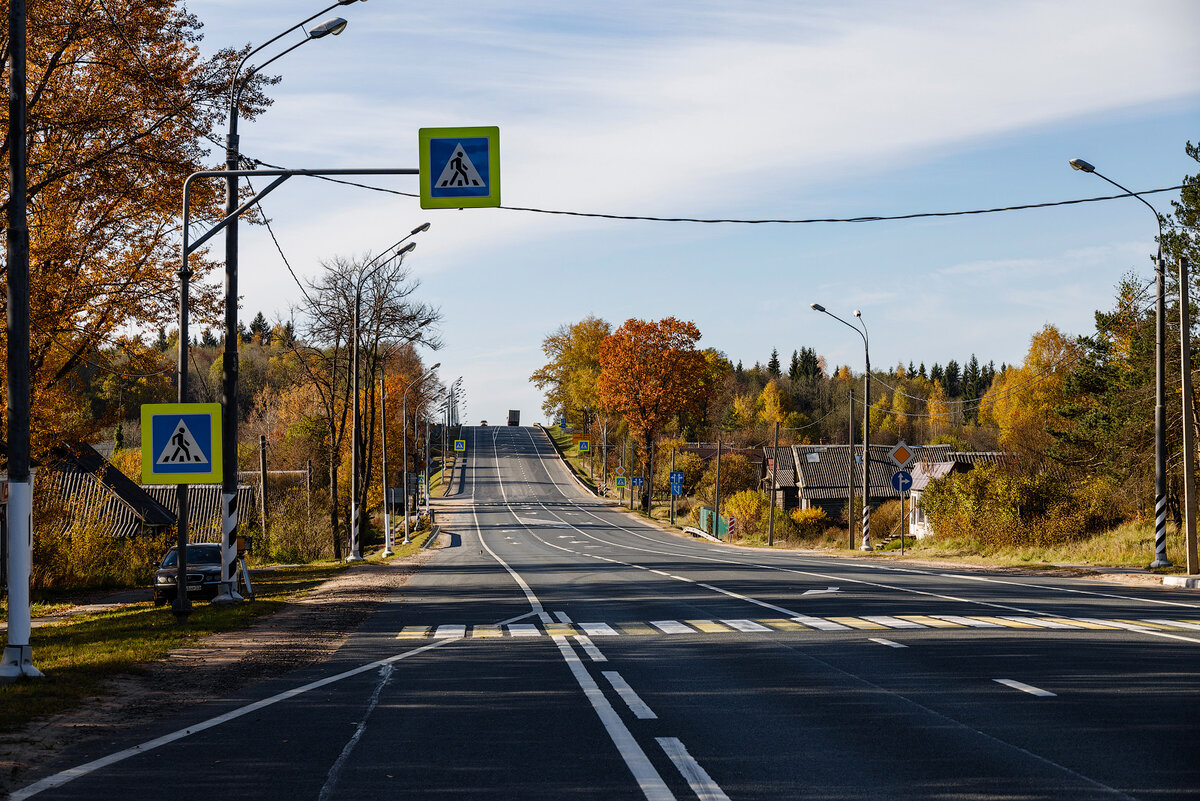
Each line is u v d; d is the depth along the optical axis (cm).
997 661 1079
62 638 1503
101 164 2375
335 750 727
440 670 1119
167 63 2433
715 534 6812
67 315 2520
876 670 1048
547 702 909
